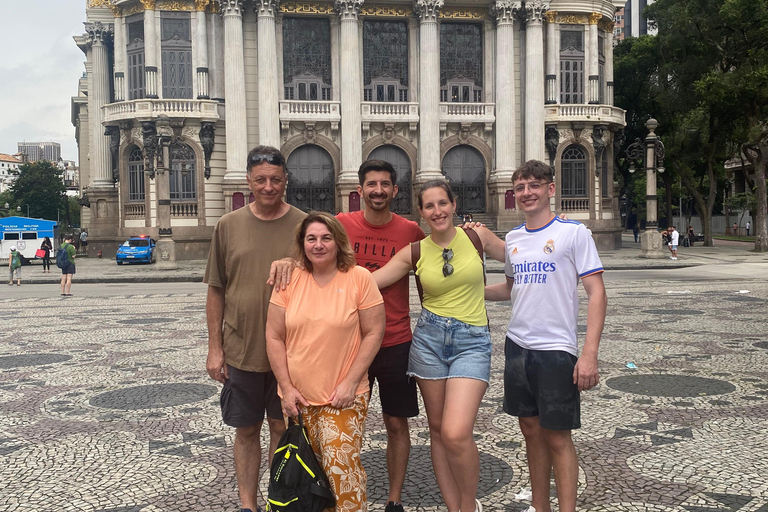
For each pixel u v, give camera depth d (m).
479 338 4.43
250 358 4.49
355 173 39.56
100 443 6.14
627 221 90.69
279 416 4.64
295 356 4.03
